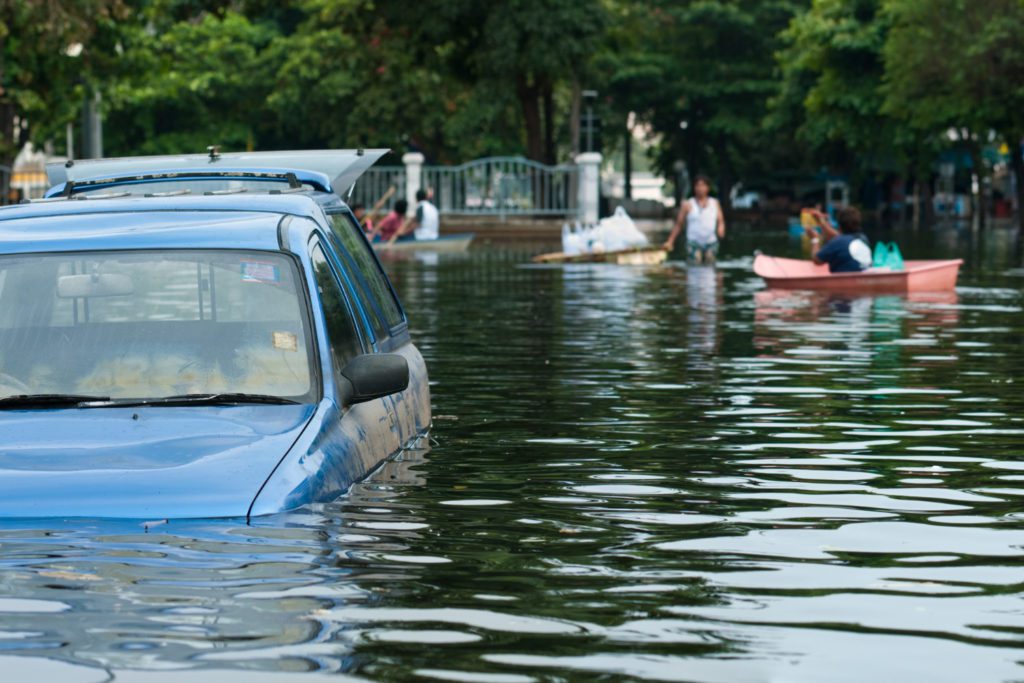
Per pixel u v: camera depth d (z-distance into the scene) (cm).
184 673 477
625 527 722
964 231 7338
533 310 2336
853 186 9825
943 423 1102
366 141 9075
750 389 1320
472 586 595
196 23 10119
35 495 665
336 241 909
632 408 1191
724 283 3017
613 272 3478
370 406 848
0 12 3962
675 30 11281
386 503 744
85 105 4659
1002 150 9588
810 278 2692
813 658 511
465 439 1011
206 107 9631
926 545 693
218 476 683
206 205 856
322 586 581
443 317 2205
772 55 11244
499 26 7094
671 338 1838
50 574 584
